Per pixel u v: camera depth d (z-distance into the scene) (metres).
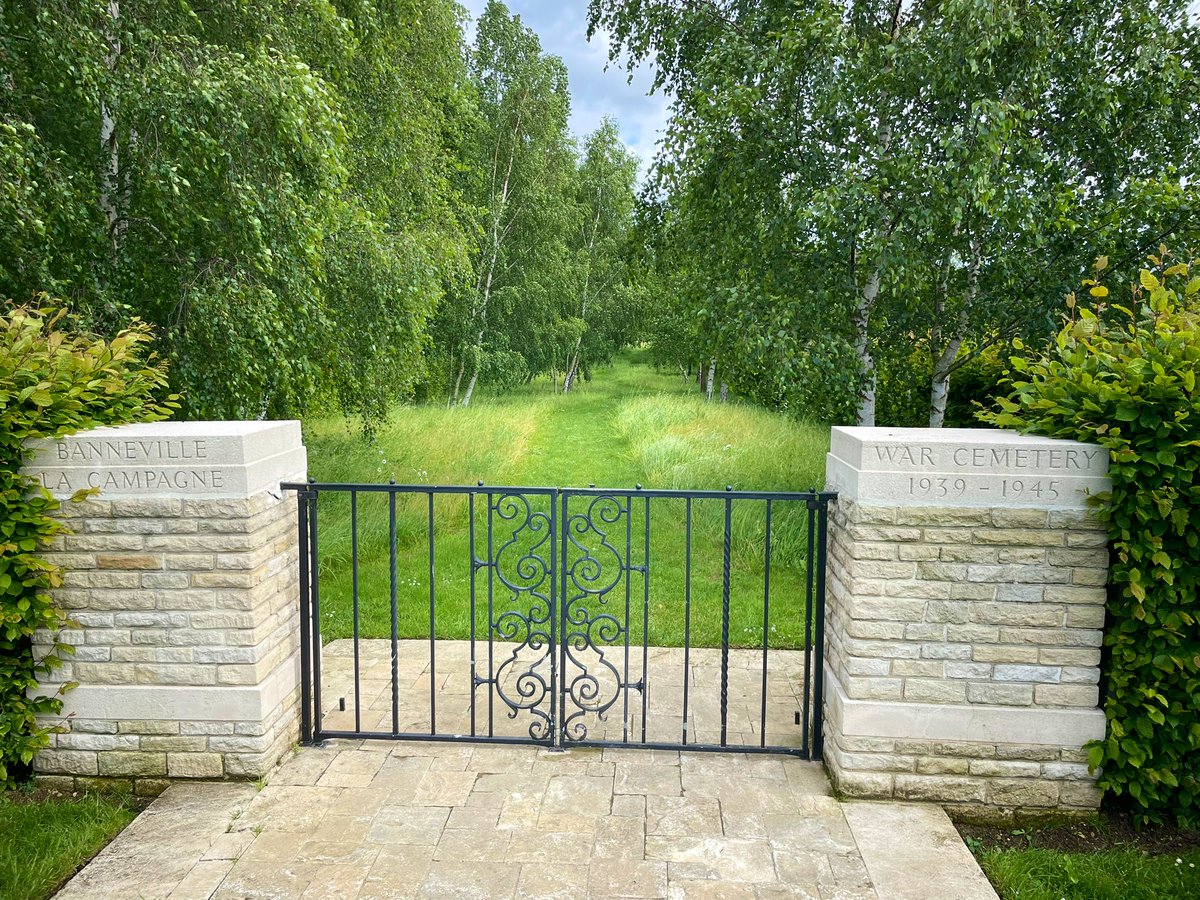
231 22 6.64
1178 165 7.82
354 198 8.54
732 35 8.30
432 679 3.56
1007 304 8.02
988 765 3.03
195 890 2.51
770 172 7.70
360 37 8.73
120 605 3.18
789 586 6.23
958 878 2.59
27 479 3.07
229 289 5.89
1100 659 2.97
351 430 11.46
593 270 27.59
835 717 3.21
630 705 4.05
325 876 2.59
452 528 8.03
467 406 19.45
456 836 2.83
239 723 3.22
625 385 33.09
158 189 5.67
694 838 2.82
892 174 6.85
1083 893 2.56
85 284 5.70
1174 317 3.18
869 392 8.11
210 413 6.11
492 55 19.72
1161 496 2.74
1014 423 3.42
